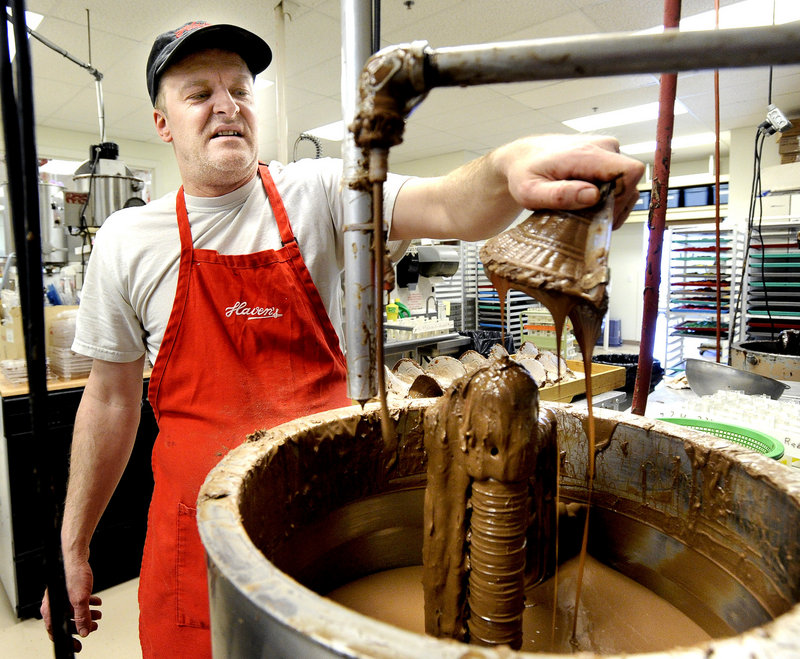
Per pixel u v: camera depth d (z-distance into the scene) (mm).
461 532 606
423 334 3381
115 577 2320
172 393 1062
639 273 8047
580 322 508
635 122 5375
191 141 1071
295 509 702
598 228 482
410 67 406
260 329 1051
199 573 987
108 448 1206
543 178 525
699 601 687
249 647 377
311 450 725
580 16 3277
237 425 1024
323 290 1179
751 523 603
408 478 854
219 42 1073
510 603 571
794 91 4363
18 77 443
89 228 2770
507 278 491
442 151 6781
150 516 1085
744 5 3109
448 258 3811
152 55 1115
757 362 1889
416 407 836
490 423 564
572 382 2117
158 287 1112
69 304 2633
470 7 3154
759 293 3266
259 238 1116
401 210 999
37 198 467
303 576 729
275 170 1197
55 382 2119
